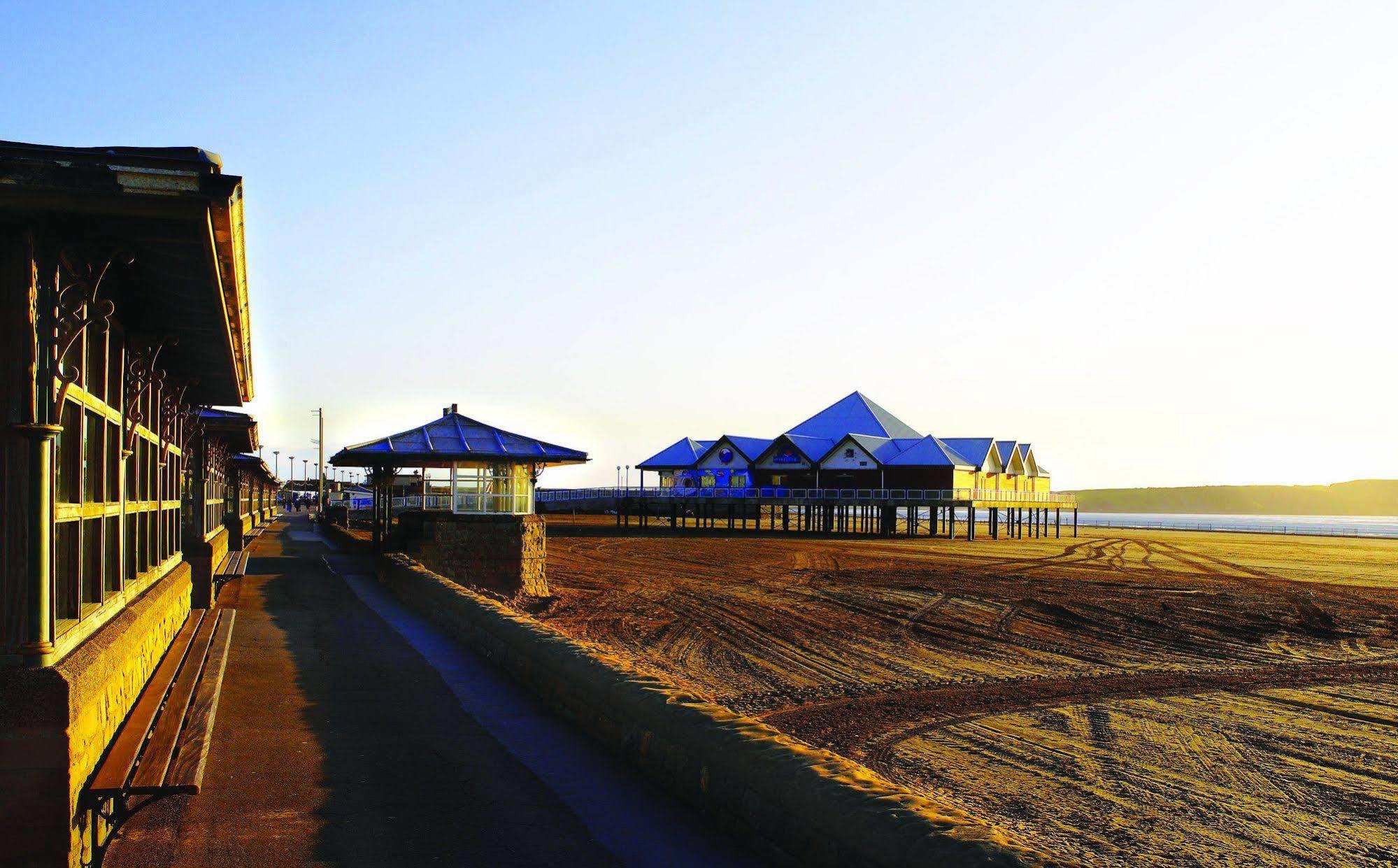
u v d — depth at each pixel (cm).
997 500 7519
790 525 9344
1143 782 1274
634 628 2586
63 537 519
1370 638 2603
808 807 507
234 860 528
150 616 730
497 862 534
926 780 1264
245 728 813
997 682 1947
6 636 434
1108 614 2978
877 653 2269
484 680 1045
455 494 2791
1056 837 1062
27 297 430
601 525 8531
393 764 721
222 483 2248
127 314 651
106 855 525
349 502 7238
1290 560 5509
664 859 541
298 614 1559
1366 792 1248
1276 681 1992
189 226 456
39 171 402
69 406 517
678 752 657
